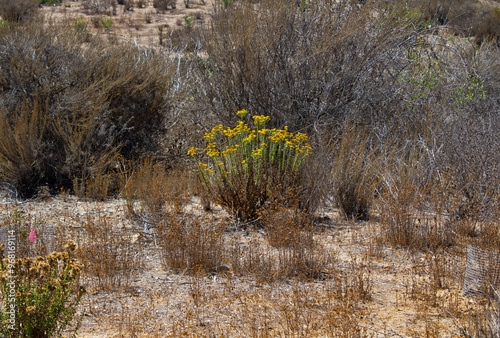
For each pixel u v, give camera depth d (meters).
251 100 7.07
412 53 8.02
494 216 5.04
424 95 7.41
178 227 4.52
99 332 3.16
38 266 2.72
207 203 5.96
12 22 7.14
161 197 5.62
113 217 5.57
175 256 4.33
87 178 6.54
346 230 5.32
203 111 7.70
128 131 7.34
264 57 6.96
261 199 5.55
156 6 22.73
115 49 7.54
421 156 5.99
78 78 6.95
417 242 4.77
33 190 6.34
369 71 7.28
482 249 3.99
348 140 6.16
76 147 6.43
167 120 7.85
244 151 5.45
